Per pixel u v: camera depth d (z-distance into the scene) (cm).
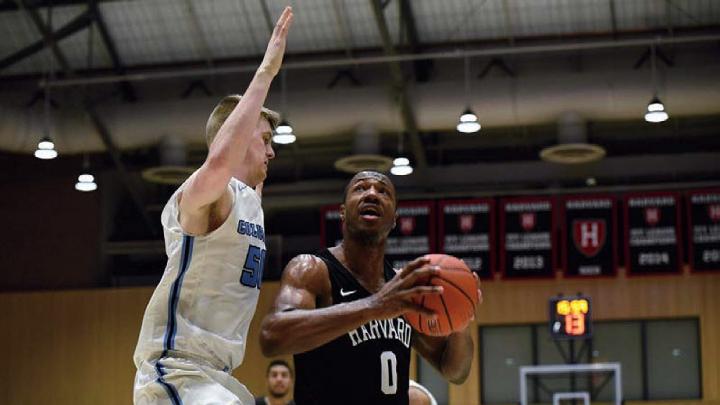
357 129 2002
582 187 2208
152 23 2052
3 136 2050
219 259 507
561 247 2025
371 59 1867
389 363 558
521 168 2198
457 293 509
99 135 2069
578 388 1973
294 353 530
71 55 2114
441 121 1991
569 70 2106
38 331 2172
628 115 1956
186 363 500
